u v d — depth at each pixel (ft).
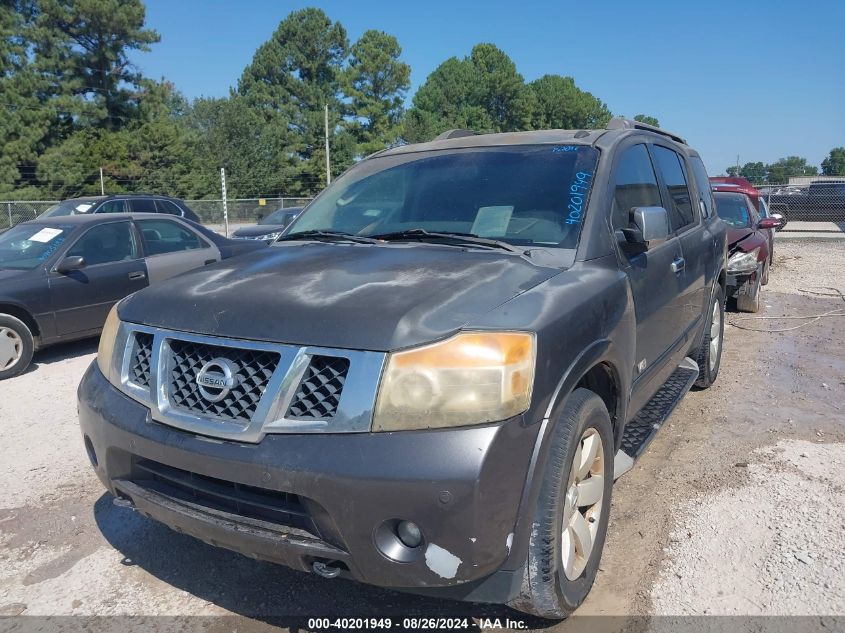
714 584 10.12
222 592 10.39
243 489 8.16
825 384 19.79
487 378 7.55
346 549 7.52
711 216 18.81
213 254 29.78
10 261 24.54
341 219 12.96
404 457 7.28
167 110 178.19
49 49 151.64
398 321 7.80
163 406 8.64
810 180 108.06
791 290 37.06
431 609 9.84
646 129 15.07
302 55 218.18
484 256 10.17
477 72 268.41
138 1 161.89
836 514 11.90
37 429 17.52
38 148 145.38
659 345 13.10
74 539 12.04
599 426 9.47
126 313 9.78
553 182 11.69
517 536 7.81
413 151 14.12
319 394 7.74
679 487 13.33
